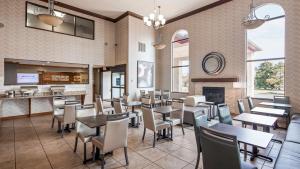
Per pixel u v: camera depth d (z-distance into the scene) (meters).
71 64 7.80
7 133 4.61
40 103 7.00
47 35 7.03
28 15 6.62
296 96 5.23
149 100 6.14
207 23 7.68
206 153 1.91
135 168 2.80
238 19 6.66
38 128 5.10
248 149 3.47
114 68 9.45
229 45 6.95
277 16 5.86
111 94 9.73
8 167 2.83
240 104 4.41
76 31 7.89
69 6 7.54
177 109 4.39
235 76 6.76
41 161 3.04
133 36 8.75
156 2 7.34
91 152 3.40
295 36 5.27
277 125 5.05
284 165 2.04
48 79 7.45
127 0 7.08
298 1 5.23
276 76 5.94
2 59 6.05
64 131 4.79
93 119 3.16
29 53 6.59
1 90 6.08
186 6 7.64
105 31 9.01
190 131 4.80
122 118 2.78
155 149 3.55
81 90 7.94
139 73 9.06
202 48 7.88
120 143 2.80
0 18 6.00
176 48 9.41
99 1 7.18
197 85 8.00
